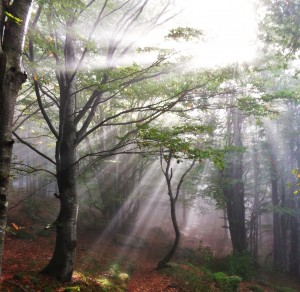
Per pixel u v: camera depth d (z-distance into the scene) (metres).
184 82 11.13
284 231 22.89
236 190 21.22
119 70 10.31
